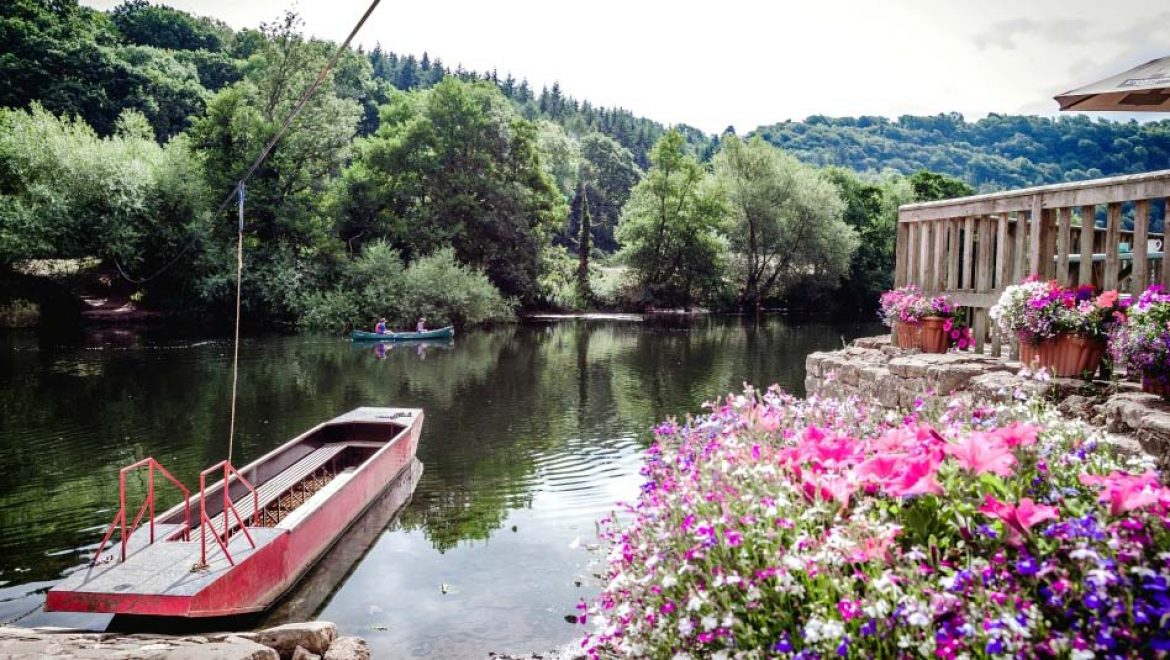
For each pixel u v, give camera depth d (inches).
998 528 78.5
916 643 70.1
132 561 199.6
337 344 925.2
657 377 661.3
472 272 1348.4
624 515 295.1
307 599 222.1
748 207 1625.2
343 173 1461.6
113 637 170.1
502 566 246.4
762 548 89.7
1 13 1768.0
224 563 199.6
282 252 1186.6
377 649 189.3
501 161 1552.7
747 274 1697.8
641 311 1619.1
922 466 86.4
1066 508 79.9
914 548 79.4
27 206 1034.7
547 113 4918.8
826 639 73.6
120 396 546.3
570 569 243.4
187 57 2682.1
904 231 283.4
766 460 115.0
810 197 1636.3
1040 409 133.6
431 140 1451.8
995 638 64.9
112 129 1782.7
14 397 537.0
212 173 1188.5
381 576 239.0
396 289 1158.3
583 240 1678.2
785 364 748.6
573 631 198.4
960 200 249.4
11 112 1168.2
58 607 180.7
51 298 1046.4
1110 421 151.4
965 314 252.8
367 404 529.7
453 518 295.9
